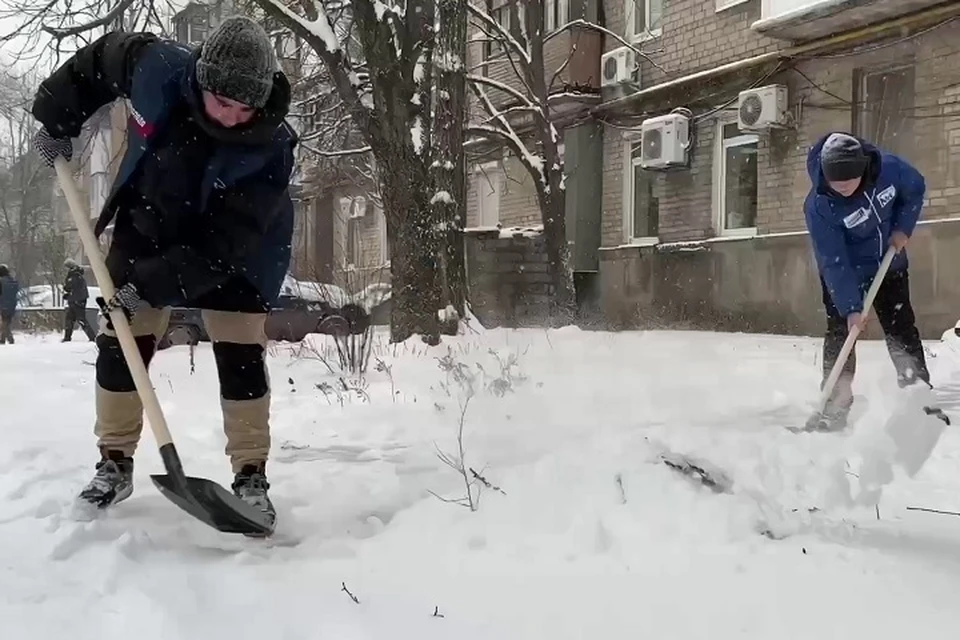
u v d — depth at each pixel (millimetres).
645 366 7625
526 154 14719
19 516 3119
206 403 6199
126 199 3170
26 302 30406
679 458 3416
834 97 12656
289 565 2594
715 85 14594
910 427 3318
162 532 2891
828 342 5176
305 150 16281
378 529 3035
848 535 2855
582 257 17203
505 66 18359
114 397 3207
